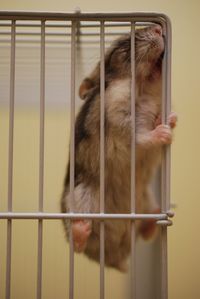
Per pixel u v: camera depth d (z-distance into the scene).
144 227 0.27
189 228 0.32
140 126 0.23
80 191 0.24
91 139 0.24
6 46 0.27
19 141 0.33
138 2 0.33
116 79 0.24
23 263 0.32
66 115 0.33
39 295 0.18
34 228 0.32
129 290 0.32
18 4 0.33
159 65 0.23
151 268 0.30
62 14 0.18
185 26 0.33
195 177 0.32
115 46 0.24
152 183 0.26
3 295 0.32
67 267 0.32
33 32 0.26
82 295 0.32
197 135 0.33
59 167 0.32
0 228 0.32
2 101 0.28
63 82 0.27
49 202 0.32
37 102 0.28
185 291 0.32
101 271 0.18
